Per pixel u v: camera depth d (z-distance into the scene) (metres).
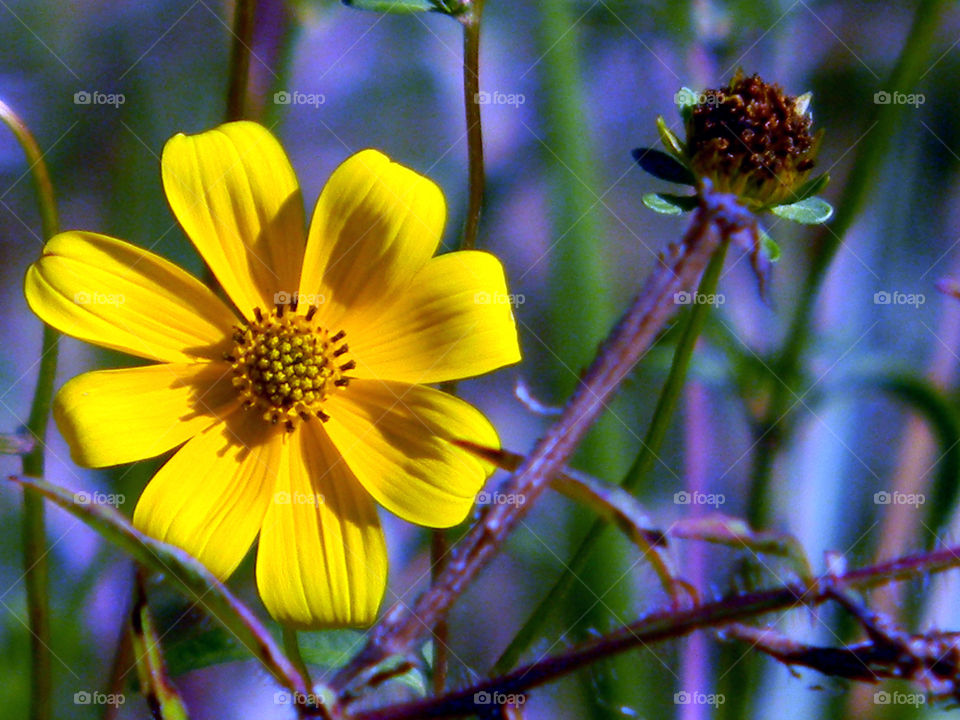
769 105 0.25
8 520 0.27
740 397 0.27
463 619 0.27
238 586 0.26
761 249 0.22
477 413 0.24
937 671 0.20
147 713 0.25
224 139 0.24
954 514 0.27
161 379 0.24
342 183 0.24
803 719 0.26
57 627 0.26
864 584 0.20
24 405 0.28
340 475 0.24
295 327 0.24
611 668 0.25
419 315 0.24
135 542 0.20
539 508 0.27
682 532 0.20
